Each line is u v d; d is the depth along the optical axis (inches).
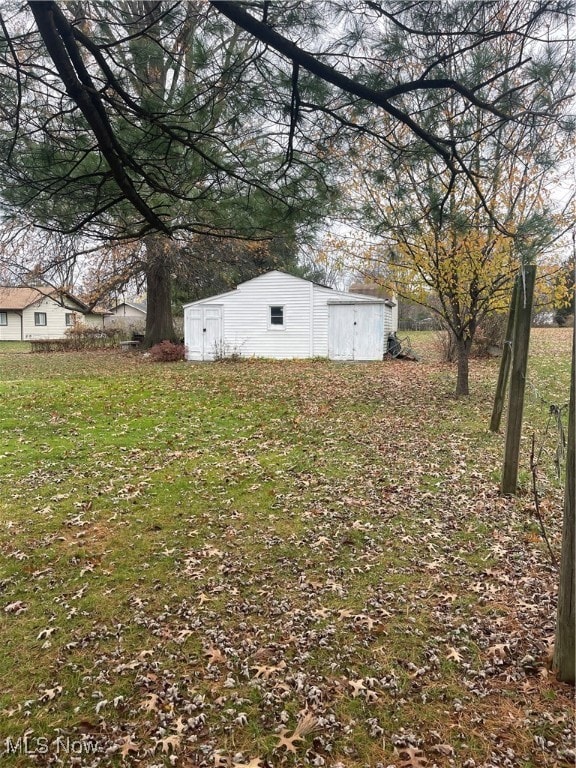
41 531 165.2
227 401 389.7
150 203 177.0
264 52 118.2
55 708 90.1
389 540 153.5
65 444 271.7
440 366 620.4
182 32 115.3
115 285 753.0
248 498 190.2
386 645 104.7
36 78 121.0
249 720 86.6
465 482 200.7
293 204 161.9
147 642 108.1
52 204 157.0
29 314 1378.0
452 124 129.3
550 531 157.3
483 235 303.9
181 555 147.2
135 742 82.7
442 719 85.4
